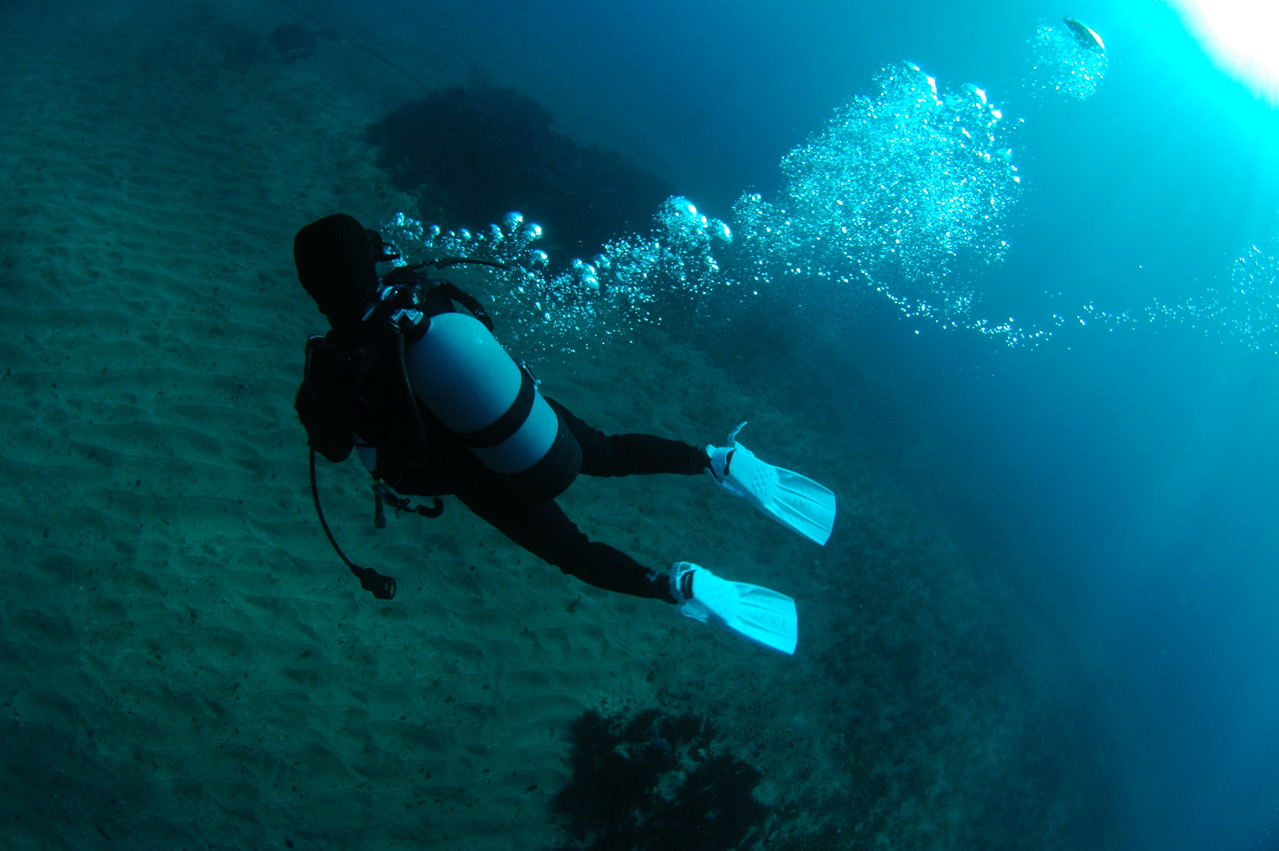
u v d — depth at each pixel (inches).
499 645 189.3
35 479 187.2
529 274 288.5
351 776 165.6
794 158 421.4
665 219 339.0
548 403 68.5
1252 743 285.0
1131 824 250.2
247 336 227.5
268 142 314.2
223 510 191.3
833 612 228.7
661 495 233.1
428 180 314.8
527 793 173.5
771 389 284.2
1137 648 288.7
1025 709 240.5
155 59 351.6
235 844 152.6
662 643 203.5
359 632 182.4
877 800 200.8
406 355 54.7
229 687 168.4
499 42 483.2
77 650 166.1
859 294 337.7
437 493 66.2
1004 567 274.5
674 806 180.4
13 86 313.0
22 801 147.9
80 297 224.7
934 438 298.0
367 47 409.4
